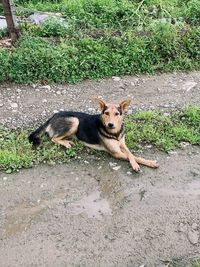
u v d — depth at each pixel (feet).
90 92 7.95
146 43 8.69
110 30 9.05
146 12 9.67
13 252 5.17
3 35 8.94
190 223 5.54
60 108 7.53
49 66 8.14
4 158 6.36
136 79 8.34
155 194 5.96
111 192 5.99
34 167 6.35
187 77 8.46
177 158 6.55
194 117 7.22
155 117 7.23
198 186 6.11
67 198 5.90
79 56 8.33
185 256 5.13
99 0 9.85
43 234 5.40
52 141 6.68
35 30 8.98
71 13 9.61
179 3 10.25
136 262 5.05
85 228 5.48
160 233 5.41
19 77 8.02
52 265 5.02
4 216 5.64
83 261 5.07
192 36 8.92
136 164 6.27
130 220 5.58
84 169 6.34
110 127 6.12
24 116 7.30
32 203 5.82
